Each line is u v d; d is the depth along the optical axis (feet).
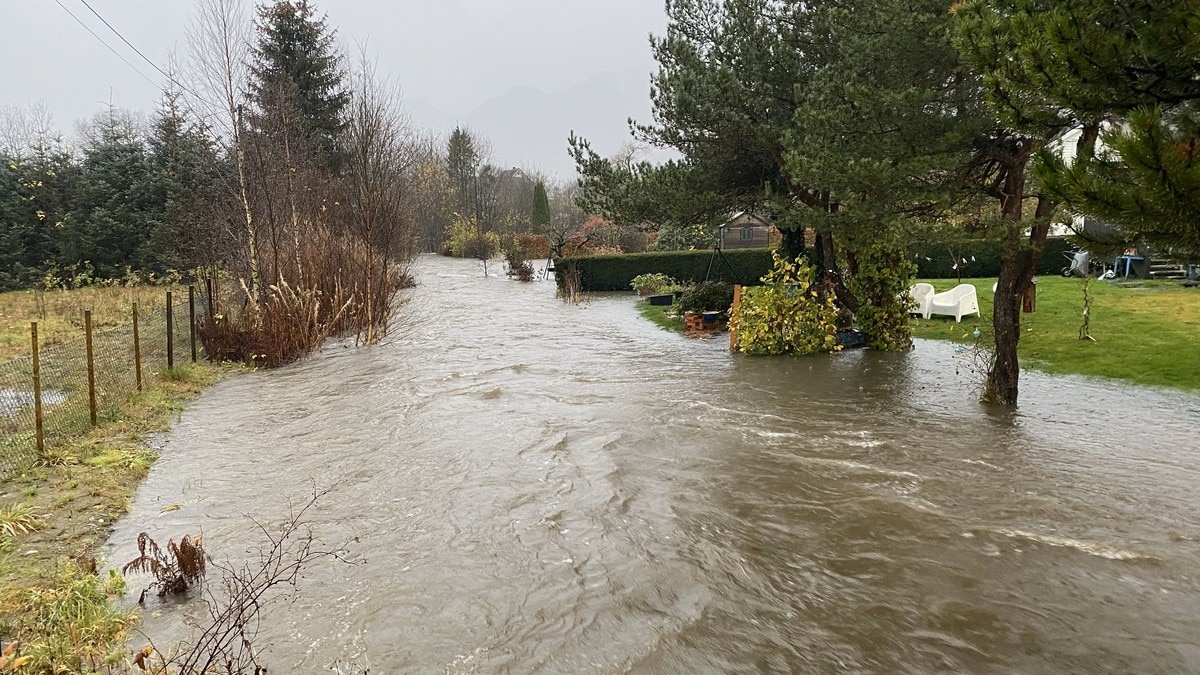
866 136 28.48
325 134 90.68
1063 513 17.97
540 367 39.14
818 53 40.65
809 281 41.09
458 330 55.31
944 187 27.07
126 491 20.12
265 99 67.82
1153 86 13.26
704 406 29.60
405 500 19.54
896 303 41.98
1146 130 11.02
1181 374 31.27
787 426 26.35
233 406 31.40
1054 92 13.69
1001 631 12.88
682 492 19.89
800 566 15.48
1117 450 22.65
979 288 61.31
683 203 43.52
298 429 27.30
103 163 72.90
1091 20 13.47
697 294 56.70
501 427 26.84
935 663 11.96
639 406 29.78
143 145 76.64
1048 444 23.45
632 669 11.87
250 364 40.98
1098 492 19.26
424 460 23.00
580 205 48.24
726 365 38.88
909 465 21.79
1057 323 42.86
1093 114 13.91
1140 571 14.96
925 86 27.84
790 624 13.20
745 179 46.16
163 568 14.16
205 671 10.69
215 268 56.75
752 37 40.45
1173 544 16.15
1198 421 25.36
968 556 15.80
